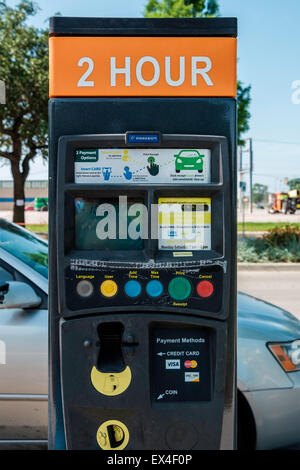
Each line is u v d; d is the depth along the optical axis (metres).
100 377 1.65
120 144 1.62
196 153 1.66
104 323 1.71
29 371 2.34
